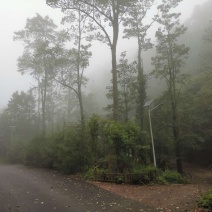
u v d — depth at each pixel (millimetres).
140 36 28406
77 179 16562
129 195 11758
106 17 24406
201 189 13125
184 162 35531
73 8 25203
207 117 32156
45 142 26469
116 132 16734
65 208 9602
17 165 31312
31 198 11188
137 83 25797
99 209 9461
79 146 18953
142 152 17406
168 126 26156
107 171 16031
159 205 9945
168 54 26969
